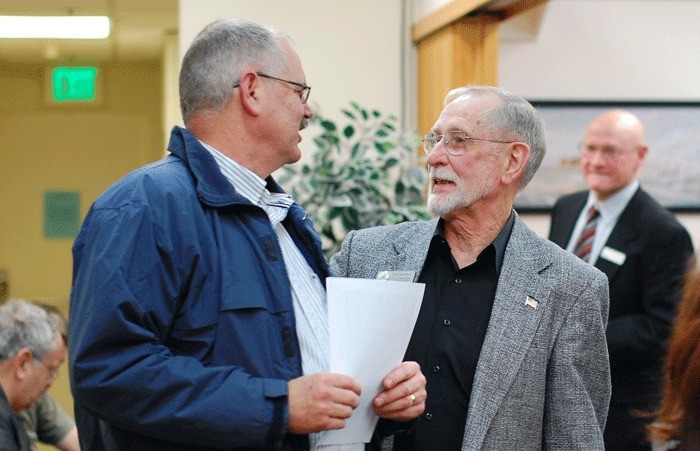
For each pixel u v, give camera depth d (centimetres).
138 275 163
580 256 432
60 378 756
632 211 409
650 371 385
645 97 635
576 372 227
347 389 170
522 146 236
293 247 195
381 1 589
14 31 707
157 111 855
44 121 841
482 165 231
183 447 169
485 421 218
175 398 161
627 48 633
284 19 580
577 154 627
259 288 176
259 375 171
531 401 223
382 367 181
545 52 627
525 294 228
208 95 184
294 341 179
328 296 177
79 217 841
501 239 236
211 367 166
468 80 527
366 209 478
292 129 188
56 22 701
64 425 356
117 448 172
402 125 590
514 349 223
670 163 639
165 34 755
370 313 177
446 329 230
